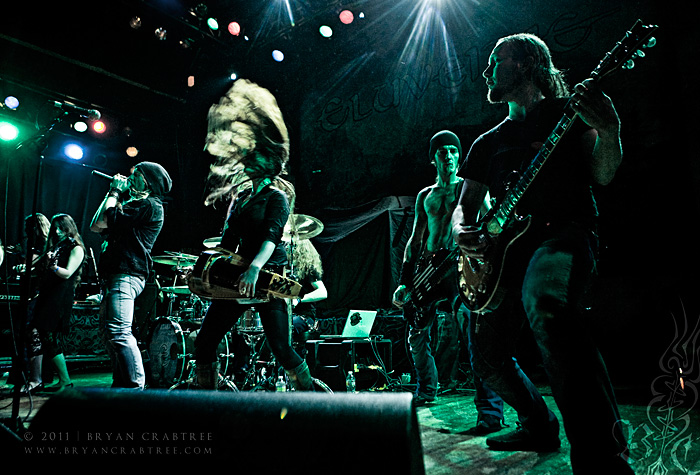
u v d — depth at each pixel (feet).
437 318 17.58
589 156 5.64
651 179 20.62
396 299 12.67
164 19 27.86
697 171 19.49
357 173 29.14
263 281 7.66
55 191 30.09
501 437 7.60
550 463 6.33
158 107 31.94
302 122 31.63
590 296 20.11
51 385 17.61
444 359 17.42
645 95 21.06
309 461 2.15
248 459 2.19
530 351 15.20
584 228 5.48
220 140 9.30
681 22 20.49
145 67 29.09
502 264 5.97
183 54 30.35
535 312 4.61
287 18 30.89
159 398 2.42
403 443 2.10
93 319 25.18
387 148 28.45
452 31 27.32
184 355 16.11
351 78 30.55
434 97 27.32
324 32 29.81
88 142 30.83
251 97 9.04
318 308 26.66
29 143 8.87
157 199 12.06
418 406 12.87
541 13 24.29
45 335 15.80
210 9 30.35
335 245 27.40
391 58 29.32
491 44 25.89
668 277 19.75
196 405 2.35
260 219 8.14
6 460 2.29
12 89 26.45
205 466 2.20
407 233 25.20
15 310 19.86
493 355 7.11
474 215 7.04
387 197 26.68
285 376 14.82
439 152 12.78
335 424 2.21
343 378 15.60
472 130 25.88
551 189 5.74
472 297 6.58
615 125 4.85
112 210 11.32
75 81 28.04
